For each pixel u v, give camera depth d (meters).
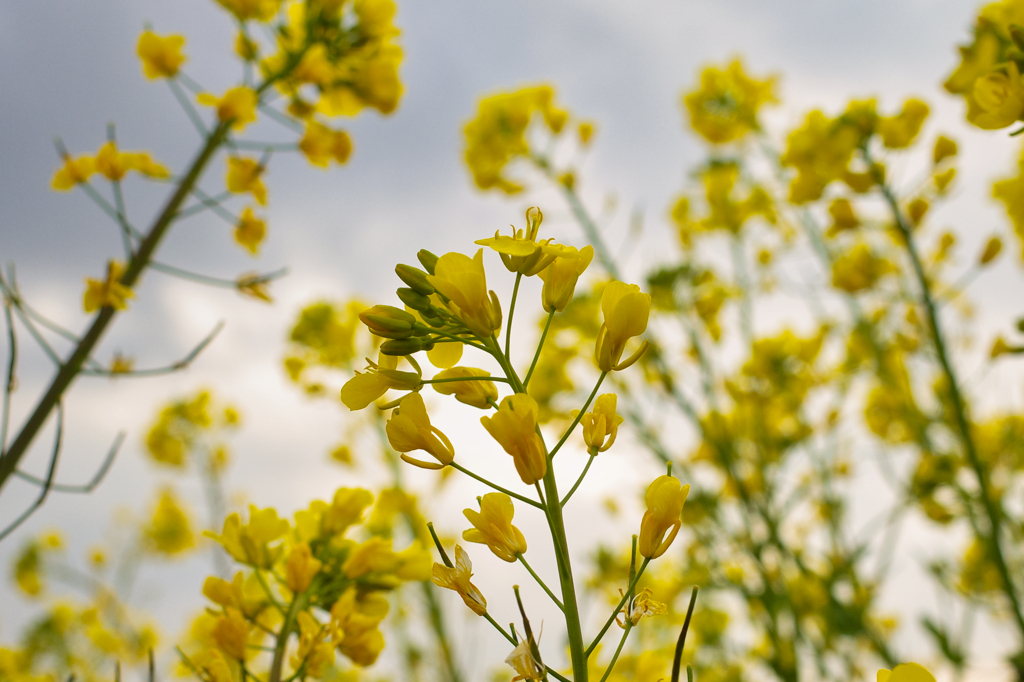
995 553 3.57
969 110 2.18
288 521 1.77
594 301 5.35
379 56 3.62
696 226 6.07
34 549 6.98
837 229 3.71
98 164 2.82
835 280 4.36
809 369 5.40
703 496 4.83
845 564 4.52
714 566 4.84
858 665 4.61
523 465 1.05
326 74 3.45
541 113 5.31
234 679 1.72
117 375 2.70
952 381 3.53
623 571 5.30
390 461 4.86
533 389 5.12
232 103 3.11
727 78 6.16
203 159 3.15
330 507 1.88
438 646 4.66
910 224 3.60
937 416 4.61
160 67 3.14
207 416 6.82
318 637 1.56
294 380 5.01
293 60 3.42
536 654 0.97
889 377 4.73
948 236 3.77
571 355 5.13
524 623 0.99
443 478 4.71
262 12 3.36
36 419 2.57
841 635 4.44
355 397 1.13
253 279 3.00
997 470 4.79
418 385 1.14
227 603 1.66
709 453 5.33
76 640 5.66
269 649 1.62
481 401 1.15
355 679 2.39
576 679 0.99
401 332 1.13
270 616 1.82
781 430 5.48
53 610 5.70
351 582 1.77
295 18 3.73
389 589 1.79
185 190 3.08
